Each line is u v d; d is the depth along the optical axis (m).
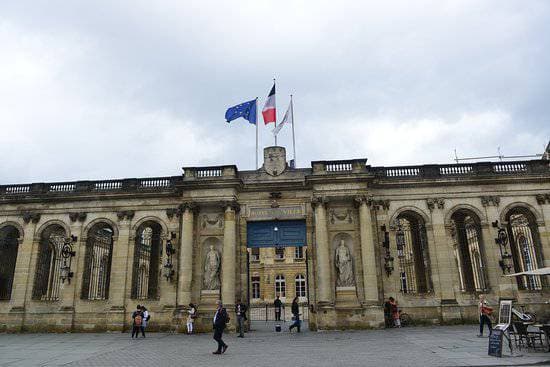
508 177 35.62
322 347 22.64
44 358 20.47
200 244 35.09
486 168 36.47
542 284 34.50
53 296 42.56
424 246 35.78
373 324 31.56
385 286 34.25
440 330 29.70
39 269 37.78
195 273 34.41
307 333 30.84
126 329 35.16
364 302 32.50
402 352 19.88
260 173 37.00
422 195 36.19
